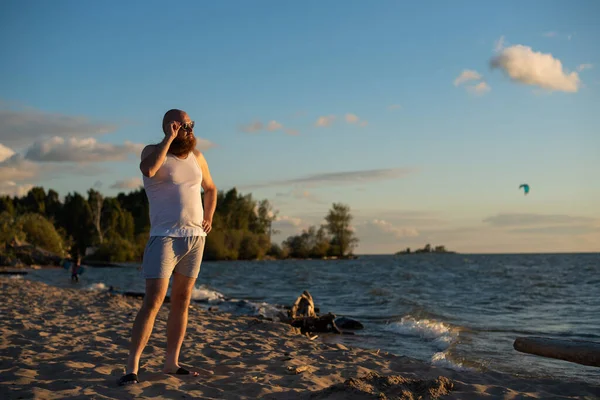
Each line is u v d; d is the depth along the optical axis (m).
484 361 6.91
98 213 87.94
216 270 50.53
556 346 4.24
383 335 9.92
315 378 4.77
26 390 3.90
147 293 4.11
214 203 4.64
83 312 10.64
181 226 4.16
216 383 4.36
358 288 24.25
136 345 4.14
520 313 13.74
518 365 6.66
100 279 30.25
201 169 4.50
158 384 4.12
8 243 54.88
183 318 4.56
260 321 9.31
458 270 50.81
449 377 5.30
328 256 119.00
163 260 4.08
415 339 9.44
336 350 6.83
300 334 8.66
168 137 4.06
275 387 4.27
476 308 15.11
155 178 4.15
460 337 9.23
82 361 5.28
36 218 64.88
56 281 27.38
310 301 11.53
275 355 6.11
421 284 28.08
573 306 15.59
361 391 3.85
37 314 10.04
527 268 54.72
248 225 105.56
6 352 5.78
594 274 38.81
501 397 4.16
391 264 77.00
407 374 5.38
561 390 4.79
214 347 6.55
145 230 92.38
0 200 90.31
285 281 30.97
